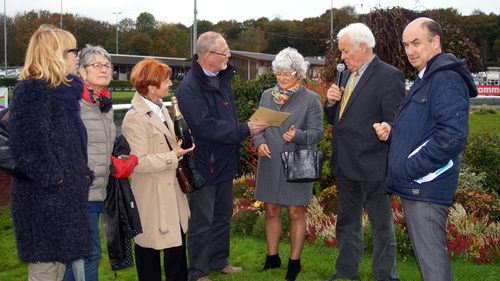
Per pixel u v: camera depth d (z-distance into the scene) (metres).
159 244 3.31
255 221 5.55
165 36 92.69
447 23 6.78
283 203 3.93
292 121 3.93
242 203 6.20
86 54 3.11
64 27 81.44
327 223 5.28
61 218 2.55
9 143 2.45
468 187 5.95
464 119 2.62
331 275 4.09
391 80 3.43
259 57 45.62
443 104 2.65
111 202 3.08
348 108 3.58
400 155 2.86
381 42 6.23
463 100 2.65
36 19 78.06
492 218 5.21
